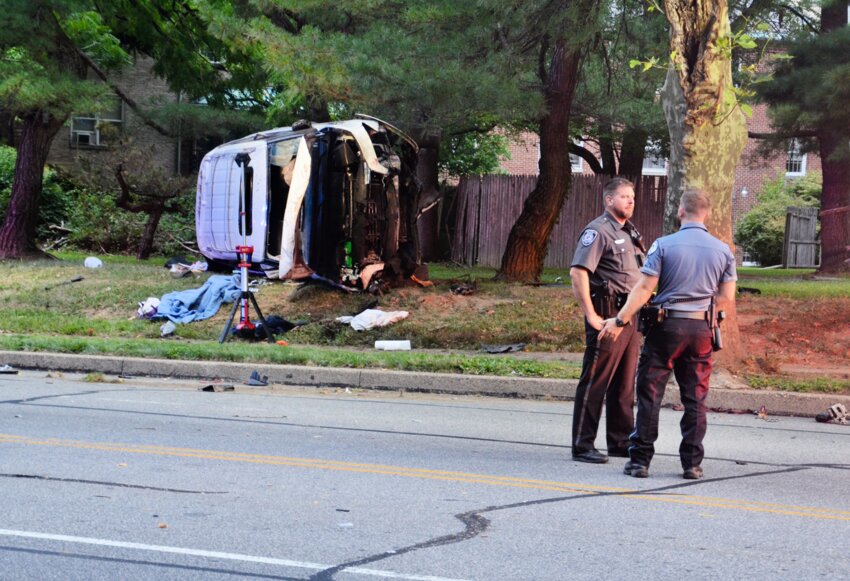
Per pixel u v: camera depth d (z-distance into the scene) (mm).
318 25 19844
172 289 17969
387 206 17453
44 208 29328
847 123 20859
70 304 17547
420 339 14992
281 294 17188
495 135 36938
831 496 6848
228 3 23312
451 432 9078
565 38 16578
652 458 8055
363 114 17609
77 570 4902
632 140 29266
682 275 7285
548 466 7684
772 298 16922
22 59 21375
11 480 6750
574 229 28594
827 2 20750
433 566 5043
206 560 5090
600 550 5383
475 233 29062
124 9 25016
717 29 11258
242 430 8906
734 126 11688
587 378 7836
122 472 7074
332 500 6430
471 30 16438
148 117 25953
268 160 17672
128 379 12352
